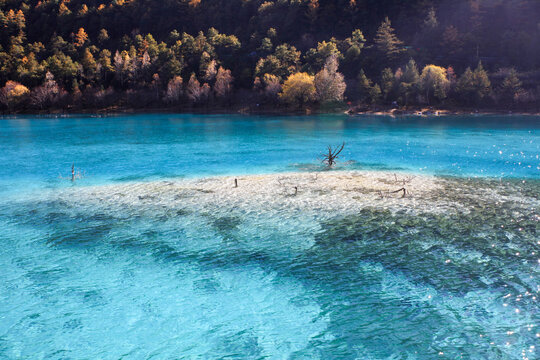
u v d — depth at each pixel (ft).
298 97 418.92
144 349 40.42
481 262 55.88
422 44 520.01
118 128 280.51
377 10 634.43
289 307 47.11
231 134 231.91
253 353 39.63
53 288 51.55
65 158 148.77
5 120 372.99
